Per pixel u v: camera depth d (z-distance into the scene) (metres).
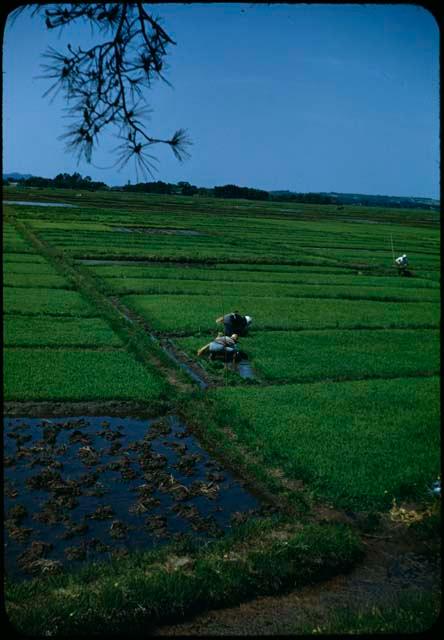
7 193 115.69
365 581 7.65
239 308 25.23
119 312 23.95
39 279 29.30
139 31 4.24
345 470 10.45
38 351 17.52
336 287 32.16
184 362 17.78
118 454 11.34
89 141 4.01
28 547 8.07
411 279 36.28
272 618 6.88
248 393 14.69
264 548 8.02
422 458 10.97
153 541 8.39
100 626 6.54
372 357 18.39
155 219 71.06
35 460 10.79
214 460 11.27
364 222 94.00
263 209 121.56
